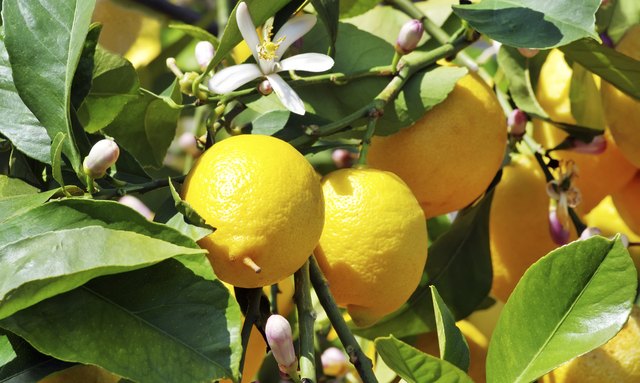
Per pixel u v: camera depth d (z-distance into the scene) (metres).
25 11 0.88
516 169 1.08
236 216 0.83
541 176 1.08
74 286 0.79
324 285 0.88
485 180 0.98
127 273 0.82
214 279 0.82
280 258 0.84
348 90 0.98
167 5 1.30
